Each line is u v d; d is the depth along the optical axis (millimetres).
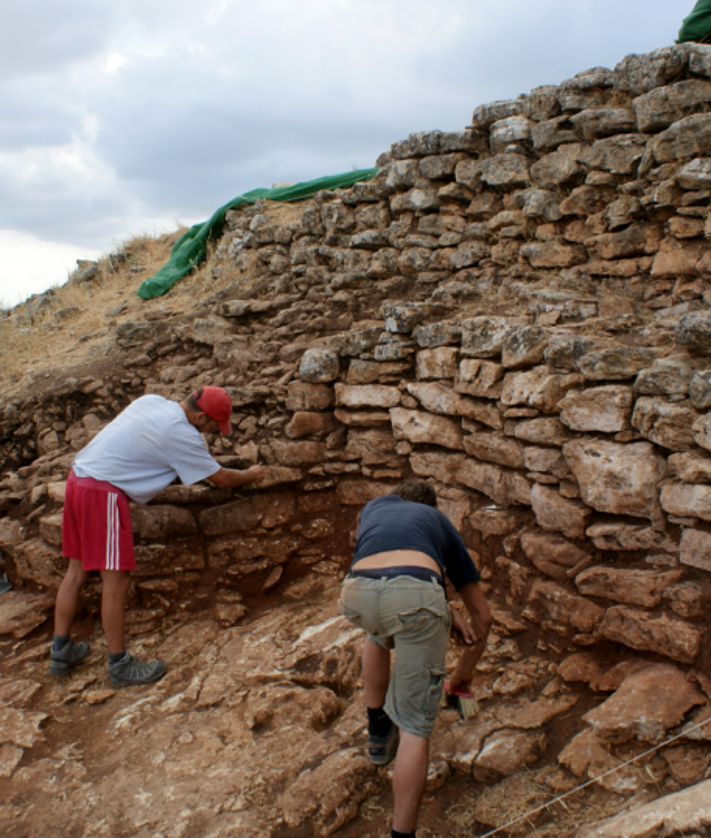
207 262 7465
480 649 2756
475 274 5145
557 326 3887
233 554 4328
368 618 2436
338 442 4754
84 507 3424
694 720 2486
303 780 2760
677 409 2918
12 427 5484
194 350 5711
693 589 2744
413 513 2650
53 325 7586
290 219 6883
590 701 2873
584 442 3248
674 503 2861
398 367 4465
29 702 3502
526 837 2371
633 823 2088
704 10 4199
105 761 3100
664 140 4004
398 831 2262
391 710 2418
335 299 5578
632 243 4320
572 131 4598
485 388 3834
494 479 3771
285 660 3639
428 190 5406
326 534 4621
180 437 3541
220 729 3227
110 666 3594
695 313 3150
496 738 2801
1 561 4652
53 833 2711
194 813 2740
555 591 3211
